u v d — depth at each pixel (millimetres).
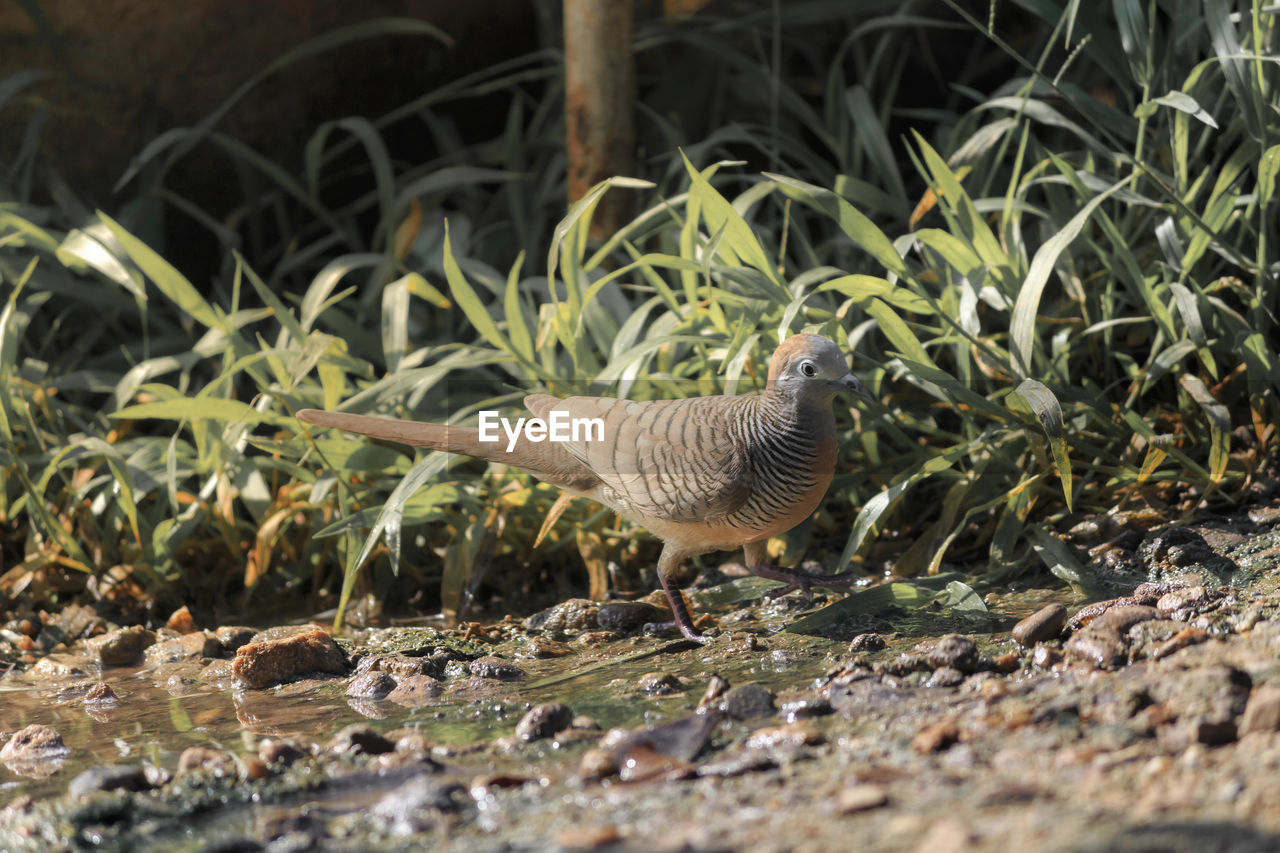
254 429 12203
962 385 9109
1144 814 4613
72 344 14062
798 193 9359
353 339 12258
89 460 11203
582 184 13484
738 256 9961
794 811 5039
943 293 10008
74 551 10320
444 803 5551
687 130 15484
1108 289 10398
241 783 6148
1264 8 9508
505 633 9164
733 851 4645
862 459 10336
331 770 6289
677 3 17844
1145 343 10820
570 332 10289
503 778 5820
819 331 9539
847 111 13609
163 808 5848
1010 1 15258
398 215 14461
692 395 10625
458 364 10352
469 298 10055
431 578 10672
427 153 17016
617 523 10422
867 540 9977
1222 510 9344
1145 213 11258
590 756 5902
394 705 7617
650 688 7387
